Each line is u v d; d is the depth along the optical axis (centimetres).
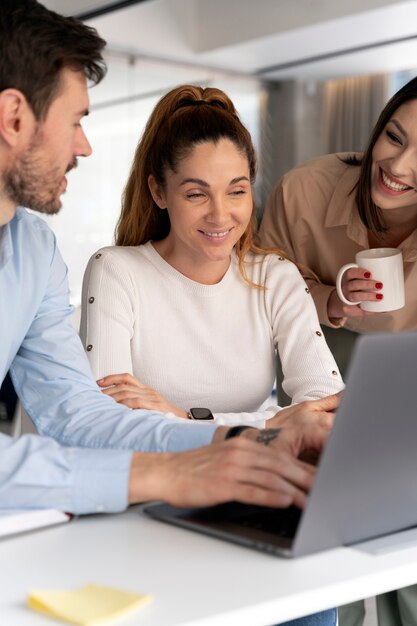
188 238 190
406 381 100
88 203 700
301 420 129
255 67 868
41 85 130
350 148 942
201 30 798
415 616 184
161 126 197
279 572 94
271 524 107
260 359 204
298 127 935
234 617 84
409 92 193
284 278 206
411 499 111
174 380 200
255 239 210
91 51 134
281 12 744
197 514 112
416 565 99
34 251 155
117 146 732
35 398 149
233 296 203
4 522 105
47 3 660
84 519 113
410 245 214
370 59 848
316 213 227
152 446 131
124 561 97
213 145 185
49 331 155
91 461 113
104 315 197
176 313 200
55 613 82
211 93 197
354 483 100
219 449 113
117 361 194
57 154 135
